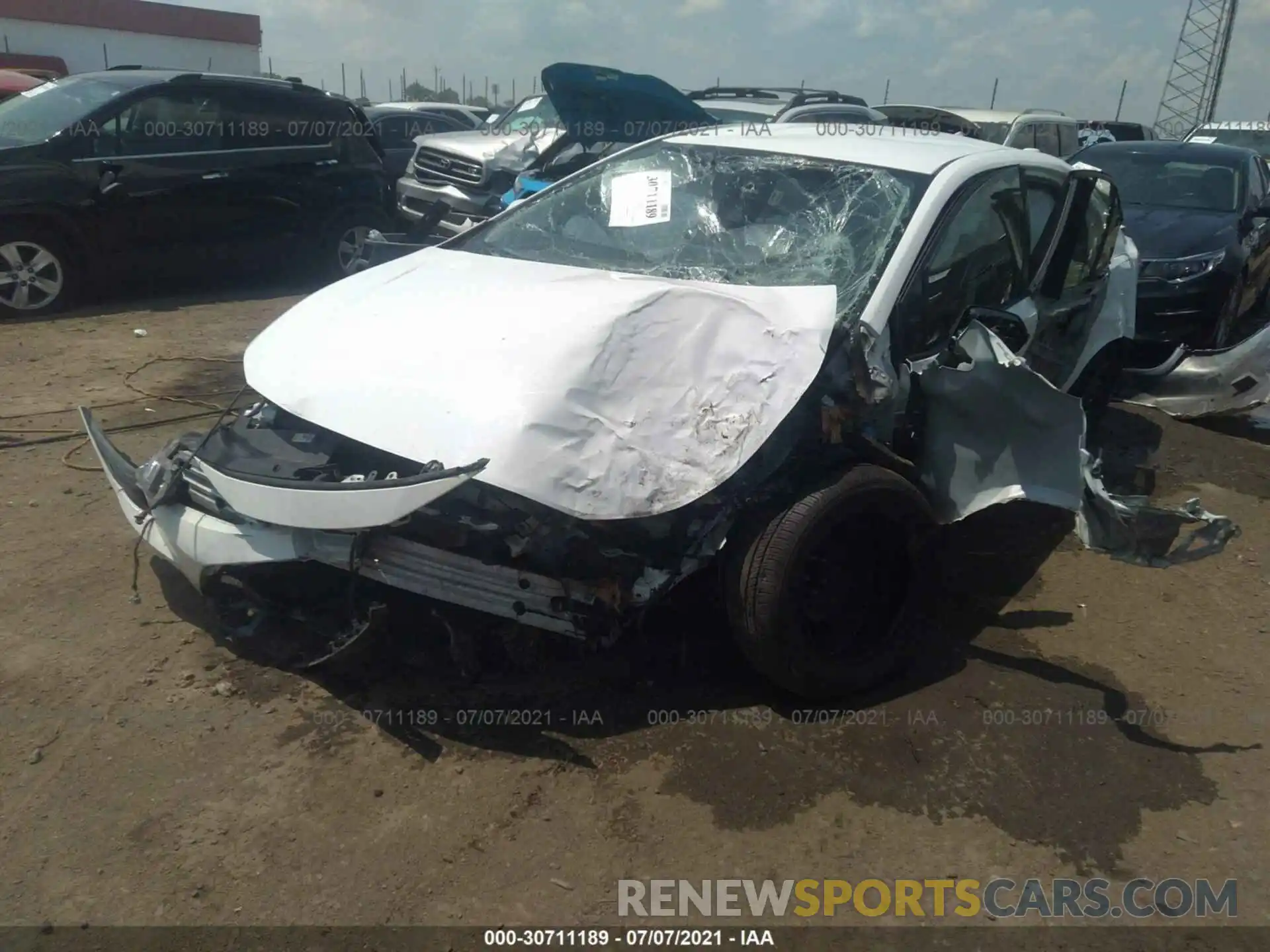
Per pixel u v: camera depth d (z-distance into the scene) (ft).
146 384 20.79
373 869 8.69
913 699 11.46
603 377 9.78
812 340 10.69
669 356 10.17
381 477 9.64
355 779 9.66
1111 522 11.01
